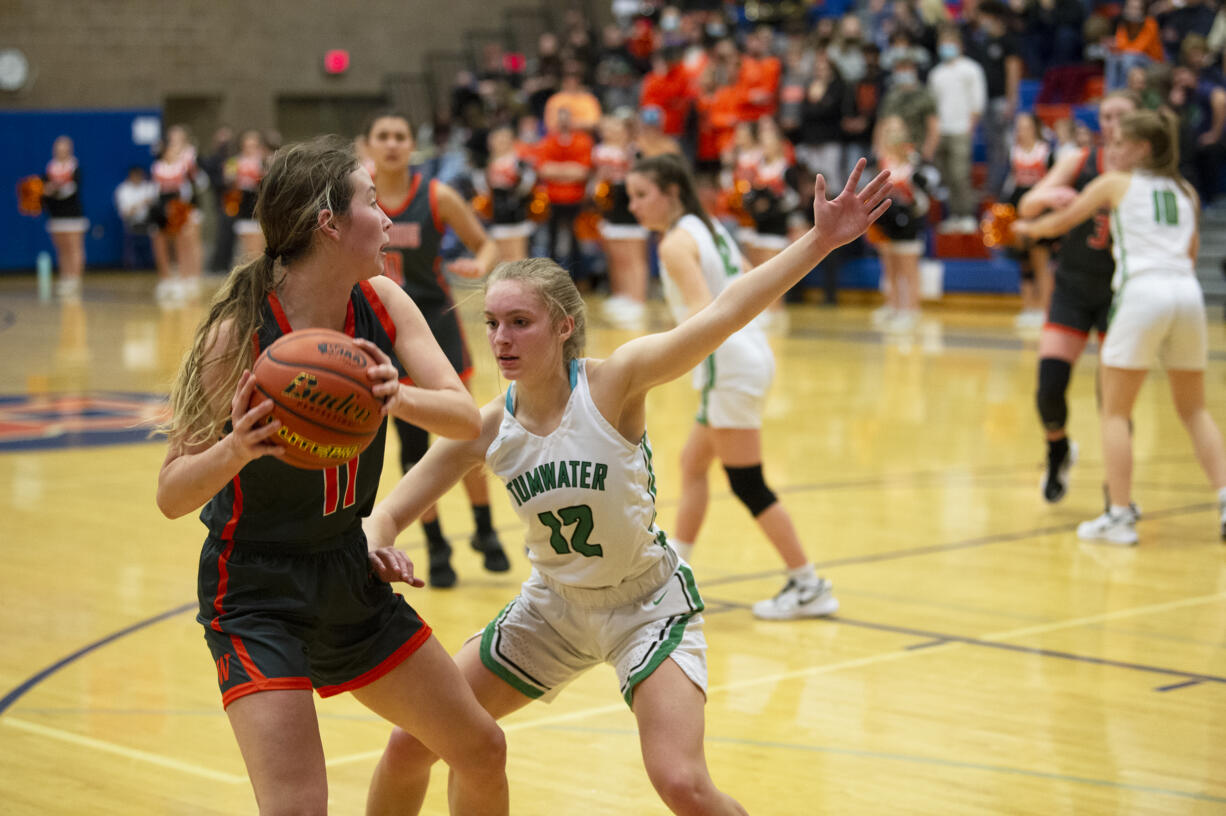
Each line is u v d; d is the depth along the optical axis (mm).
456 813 4645
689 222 8016
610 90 32125
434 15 40312
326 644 4363
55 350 21875
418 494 4680
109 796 5586
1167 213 9766
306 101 40031
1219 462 10000
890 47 28047
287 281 4168
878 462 13086
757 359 8039
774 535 8203
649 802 5562
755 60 28172
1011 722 6434
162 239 33094
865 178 26219
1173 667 7258
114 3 37281
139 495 11766
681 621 4574
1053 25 28594
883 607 8438
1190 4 26656
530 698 4816
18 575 9164
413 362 4375
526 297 4402
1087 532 10109
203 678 7121
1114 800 5504
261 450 3809
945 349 21531
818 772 5820
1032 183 22859
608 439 4449
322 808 3965
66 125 36781
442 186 8930
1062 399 10727
